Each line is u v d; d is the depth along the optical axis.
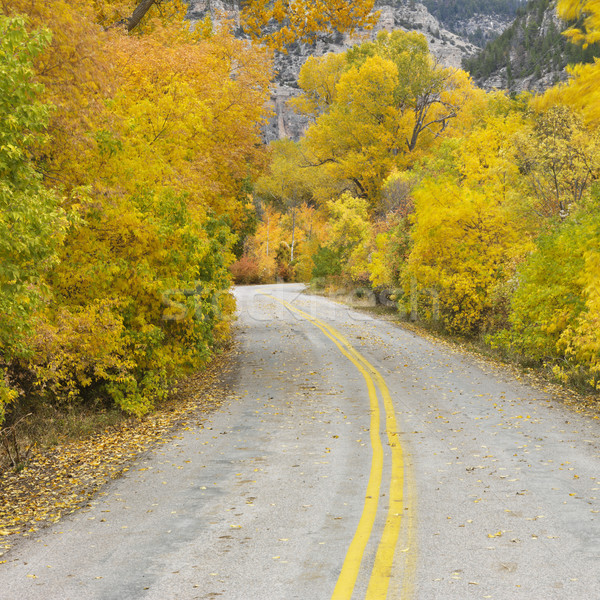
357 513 6.48
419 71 56.50
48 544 5.84
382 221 41.66
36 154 10.45
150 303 13.72
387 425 10.88
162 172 14.83
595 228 13.49
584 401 12.48
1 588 4.86
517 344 18.38
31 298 7.94
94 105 10.88
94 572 5.14
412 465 8.33
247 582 4.89
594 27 7.77
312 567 5.16
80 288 12.27
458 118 58.28
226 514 6.59
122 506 6.97
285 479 7.86
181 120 16.83
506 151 25.70
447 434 10.09
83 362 11.59
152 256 13.23
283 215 76.81
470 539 5.68
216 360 20.19
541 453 8.73
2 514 6.84
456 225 23.58
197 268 14.94
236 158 22.92
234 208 24.92
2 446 9.52
